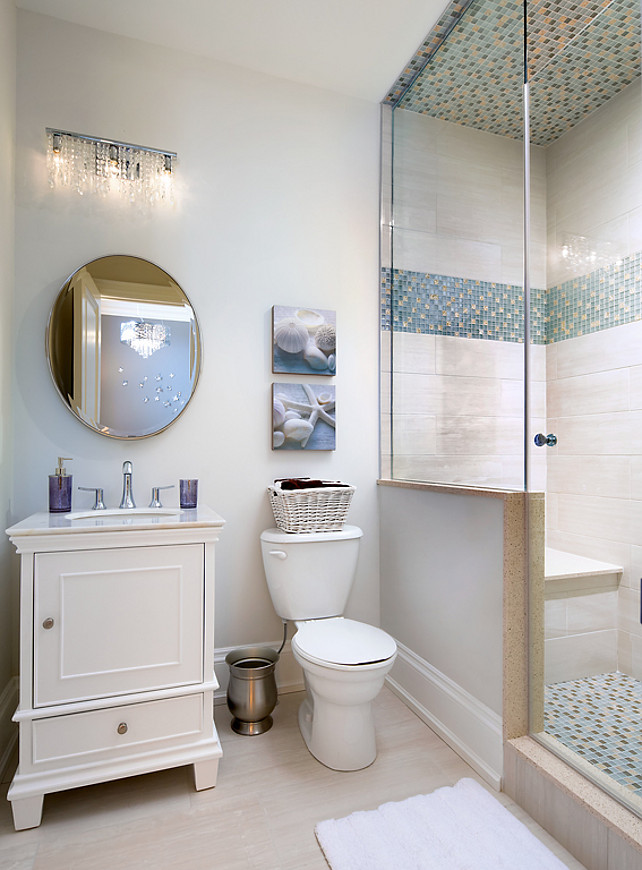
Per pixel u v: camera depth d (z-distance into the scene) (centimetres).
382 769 171
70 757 147
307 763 175
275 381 236
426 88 236
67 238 205
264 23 209
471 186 212
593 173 191
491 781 162
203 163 227
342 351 249
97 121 211
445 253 222
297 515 209
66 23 207
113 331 209
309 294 243
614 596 169
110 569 154
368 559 251
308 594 208
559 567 170
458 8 200
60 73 206
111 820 146
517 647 162
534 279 188
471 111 213
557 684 167
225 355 227
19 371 197
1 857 133
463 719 179
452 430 209
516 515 165
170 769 172
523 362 183
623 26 172
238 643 227
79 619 150
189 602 162
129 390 210
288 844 137
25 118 200
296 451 238
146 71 219
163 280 217
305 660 167
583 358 183
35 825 143
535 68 195
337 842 136
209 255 226
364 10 202
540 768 144
